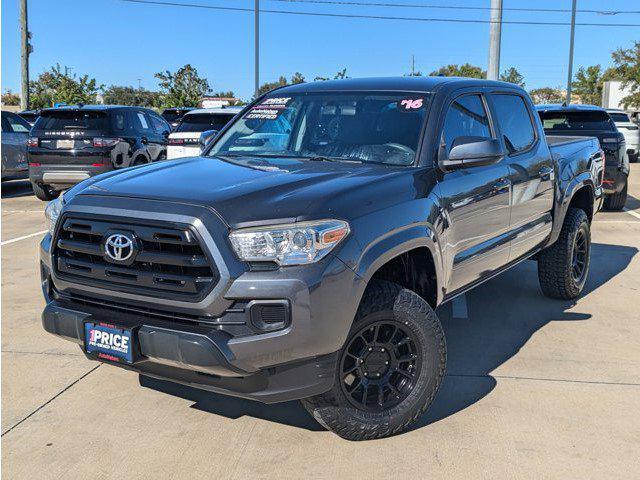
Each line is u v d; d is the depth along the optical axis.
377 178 3.38
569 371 4.27
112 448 3.32
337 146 4.00
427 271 3.66
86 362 4.42
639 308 5.61
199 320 2.88
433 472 3.09
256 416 3.67
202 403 3.83
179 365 2.89
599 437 3.42
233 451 3.29
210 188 3.10
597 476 3.06
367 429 3.28
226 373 2.84
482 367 4.33
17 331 5.00
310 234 2.86
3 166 13.30
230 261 2.81
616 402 3.81
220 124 13.12
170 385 4.07
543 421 3.59
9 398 3.87
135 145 12.28
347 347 3.15
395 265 3.62
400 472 3.09
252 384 2.91
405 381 3.40
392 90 4.21
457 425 3.54
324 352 2.95
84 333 3.13
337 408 3.19
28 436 3.44
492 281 6.45
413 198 3.44
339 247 2.95
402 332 3.36
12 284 6.34
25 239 8.65
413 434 3.44
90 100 37.12
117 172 3.61
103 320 3.05
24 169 13.85
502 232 4.46
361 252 3.02
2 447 3.32
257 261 2.83
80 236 3.18
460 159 3.64
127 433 3.47
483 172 4.17
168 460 3.21
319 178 3.31
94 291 3.14
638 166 20.02
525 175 4.69
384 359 3.33
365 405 3.29
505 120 4.73
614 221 10.03
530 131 5.07
